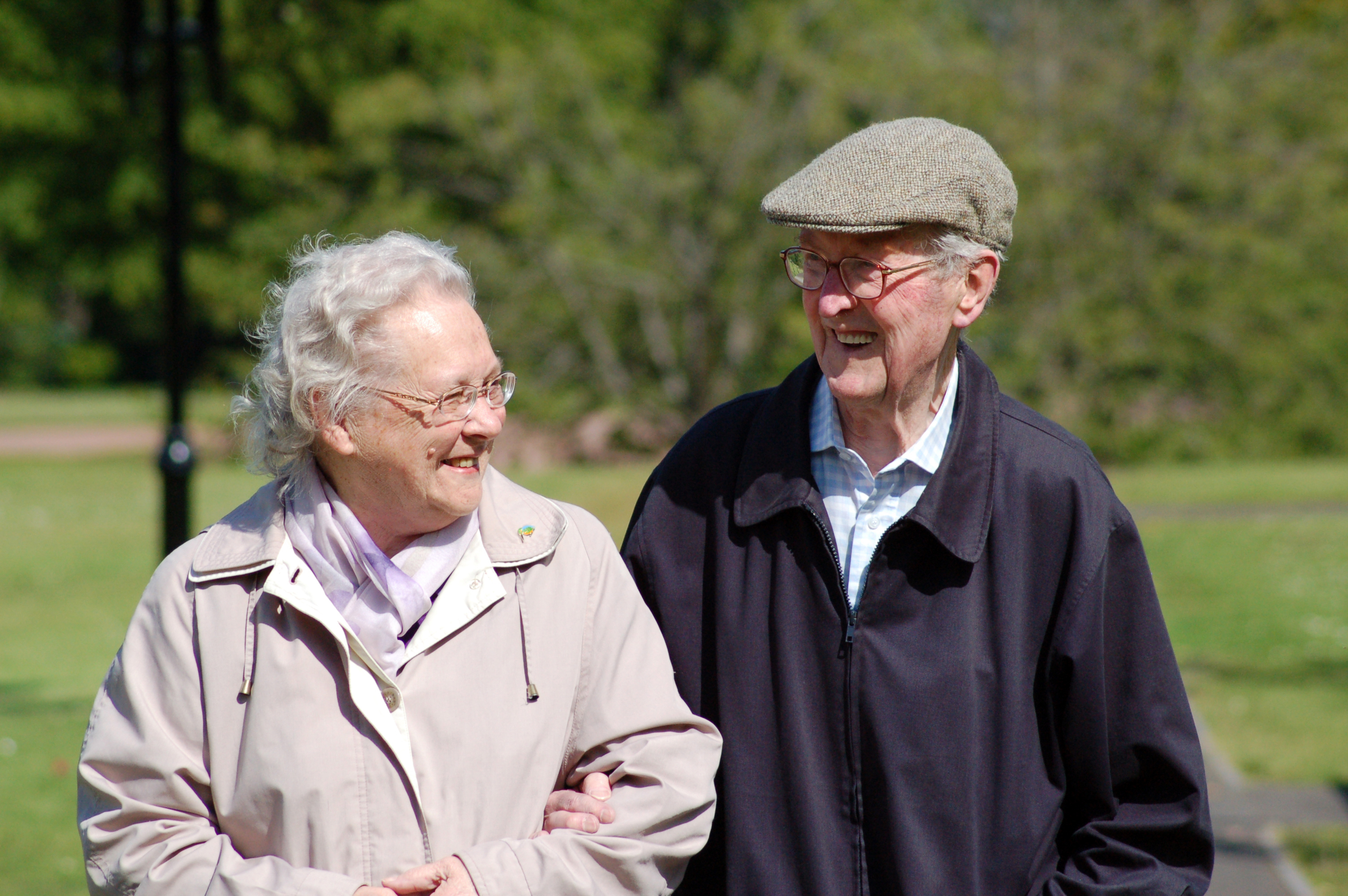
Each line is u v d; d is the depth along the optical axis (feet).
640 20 257.14
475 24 236.84
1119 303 216.33
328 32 236.84
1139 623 25.79
